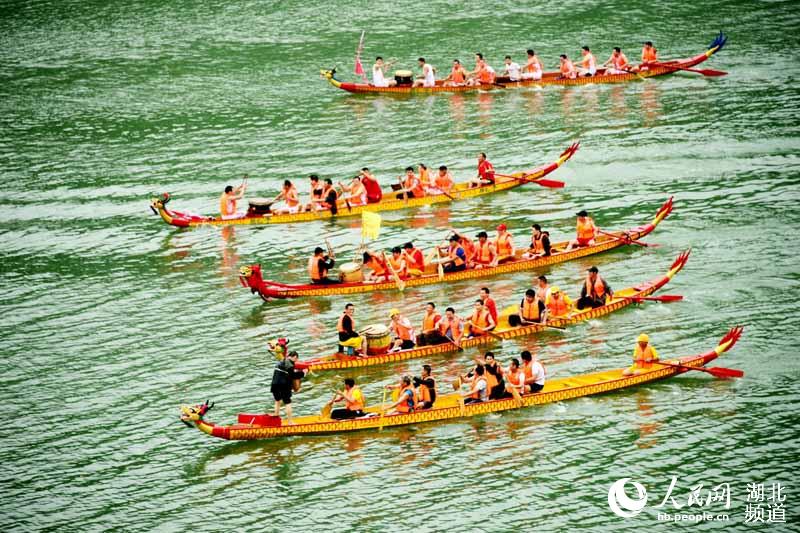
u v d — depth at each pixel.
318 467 62.59
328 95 131.25
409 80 131.00
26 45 151.62
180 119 124.25
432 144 114.06
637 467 61.69
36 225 97.69
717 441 63.62
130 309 82.12
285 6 167.62
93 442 65.56
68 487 61.47
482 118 121.31
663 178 102.44
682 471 61.22
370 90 131.62
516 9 161.75
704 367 69.44
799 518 57.28
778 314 76.81
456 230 93.94
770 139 109.69
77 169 110.56
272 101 129.50
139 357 75.12
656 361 69.38
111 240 94.56
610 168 105.44
